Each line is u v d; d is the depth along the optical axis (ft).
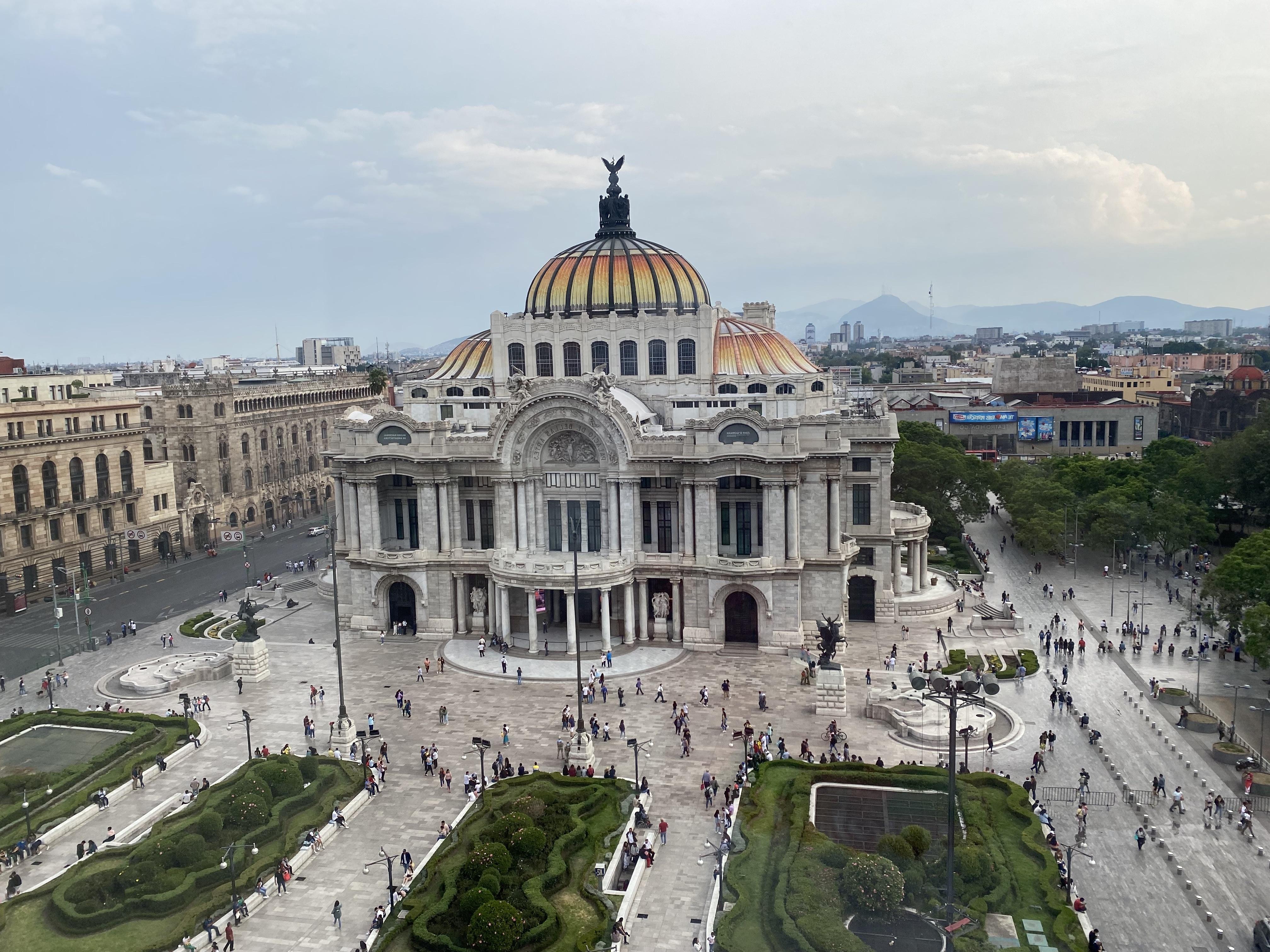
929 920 176.65
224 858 200.34
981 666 318.24
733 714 288.10
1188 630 366.22
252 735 280.72
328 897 195.11
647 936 177.78
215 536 574.97
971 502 505.25
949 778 176.86
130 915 186.60
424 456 369.09
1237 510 508.12
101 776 251.60
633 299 407.44
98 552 488.02
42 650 370.12
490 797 231.91
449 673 331.77
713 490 348.38
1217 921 180.14
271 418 646.74
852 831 210.18
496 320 407.44
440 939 172.04
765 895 184.96
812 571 357.61
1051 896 181.88
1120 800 229.86
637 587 360.69
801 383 399.85
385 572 376.48
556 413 356.59
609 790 231.09
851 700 297.74
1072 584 438.81
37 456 453.17
